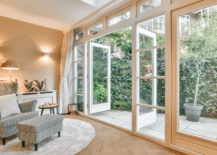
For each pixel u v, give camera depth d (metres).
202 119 1.85
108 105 4.43
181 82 2.03
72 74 4.43
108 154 1.91
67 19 3.62
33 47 3.89
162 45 2.21
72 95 4.44
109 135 2.56
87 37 3.76
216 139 1.73
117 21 2.97
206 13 1.79
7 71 3.44
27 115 2.44
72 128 2.87
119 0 2.64
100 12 3.08
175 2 2.01
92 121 3.41
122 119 3.62
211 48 1.77
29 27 3.82
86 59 3.93
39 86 3.77
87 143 2.19
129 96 4.79
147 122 2.51
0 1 2.73
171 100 2.09
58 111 4.14
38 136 1.95
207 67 1.81
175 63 2.04
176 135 2.05
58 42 4.41
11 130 2.19
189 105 1.96
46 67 4.14
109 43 5.18
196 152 1.84
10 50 3.50
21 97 3.35
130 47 4.86
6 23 3.45
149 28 2.40
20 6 2.93
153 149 2.05
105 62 4.41
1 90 2.82
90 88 3.91
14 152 1.91
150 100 2.42
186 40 1.97
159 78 2.29
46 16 3.43
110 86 4.94
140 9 2.51
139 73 2.58
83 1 2.75
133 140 2.35
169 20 2.08
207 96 1.81
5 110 2.42
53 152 1.91
